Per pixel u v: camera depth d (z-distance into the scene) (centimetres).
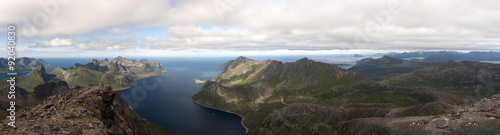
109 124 5284
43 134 3538
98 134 4159
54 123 3997
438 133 10294
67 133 3756
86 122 4406
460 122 10250
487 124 9081
